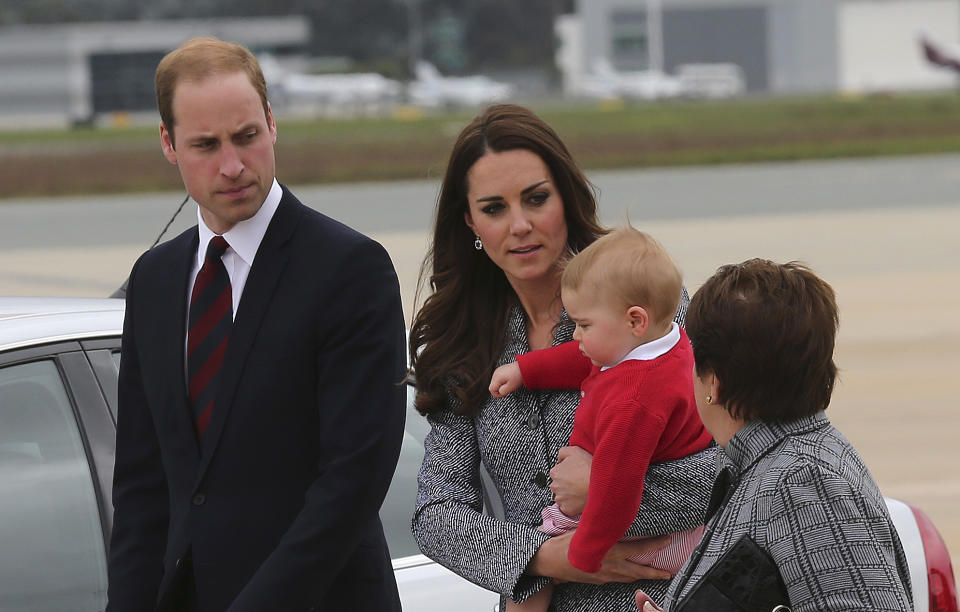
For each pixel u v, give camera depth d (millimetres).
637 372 8969
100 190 124625
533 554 9375
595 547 8977
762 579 7477
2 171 147500
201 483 9352
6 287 59125
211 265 9633
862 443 30828
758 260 8086
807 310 7672
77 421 10609
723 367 7770
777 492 7484
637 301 8906
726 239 72062
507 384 9703
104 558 10453
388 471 9344
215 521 9312
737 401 7785
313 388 9438
